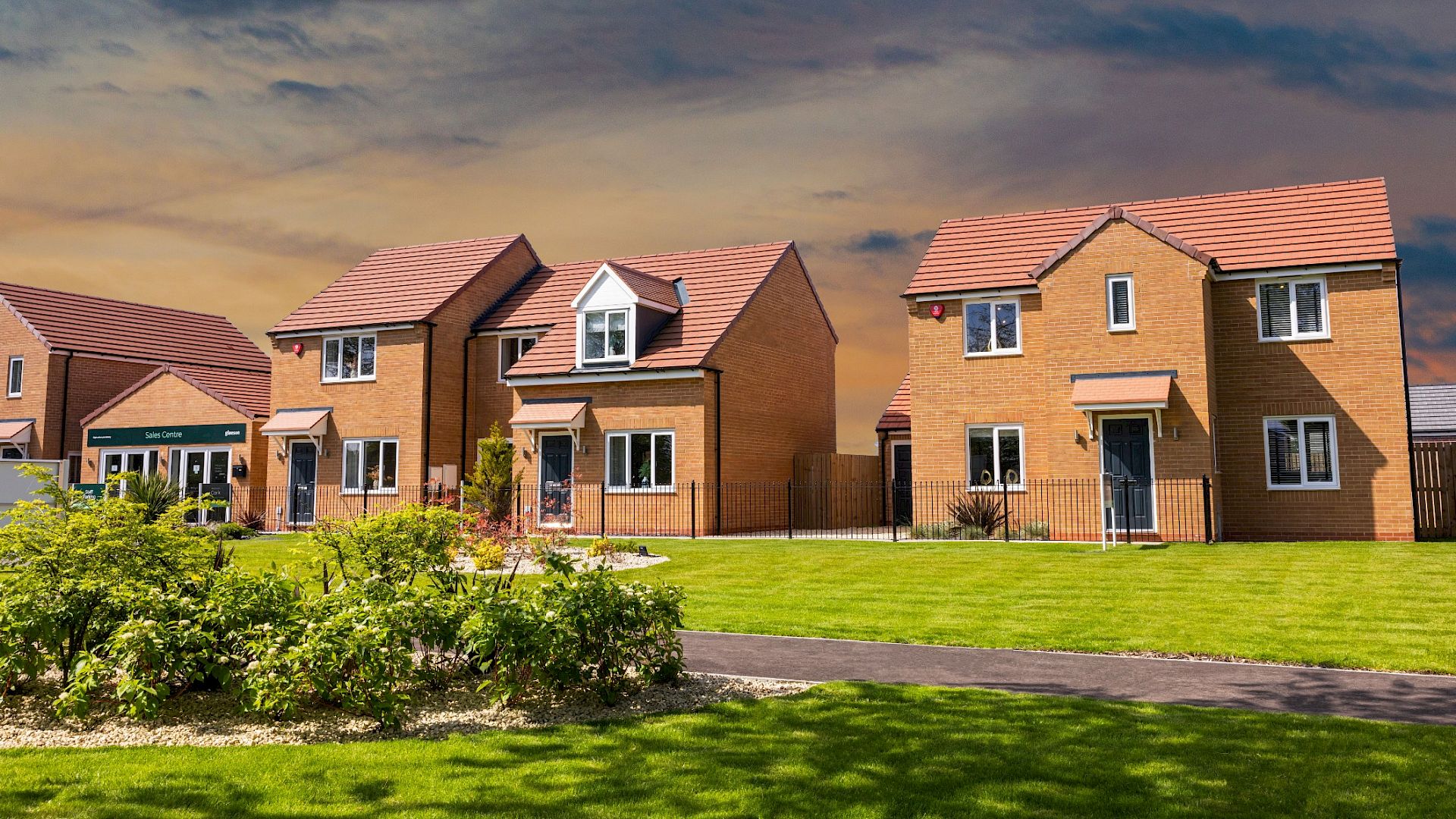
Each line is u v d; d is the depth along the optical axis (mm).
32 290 40094
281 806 6066
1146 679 9500
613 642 8844
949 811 5910
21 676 9453
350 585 9820
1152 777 6469
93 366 39188
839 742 7320
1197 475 22188
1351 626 11734
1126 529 21859
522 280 35500
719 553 21094
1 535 8805
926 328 26094
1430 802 6004
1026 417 24922
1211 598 13922
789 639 11852
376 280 34375
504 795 6262
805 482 32719
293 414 32656
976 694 8820
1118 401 22125
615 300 29141
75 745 7594
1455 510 22641
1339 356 23125
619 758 7023
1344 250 23188
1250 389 23734
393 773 6727
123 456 35625
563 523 29109
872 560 18984
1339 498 22922
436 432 31375
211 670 8367
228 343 45625
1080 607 13516
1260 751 7004
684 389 28109
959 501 25188
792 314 33500
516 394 30375
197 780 6562
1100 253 23391
